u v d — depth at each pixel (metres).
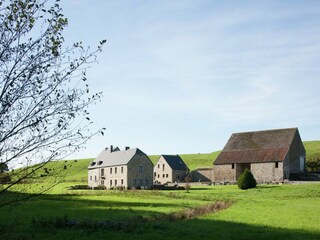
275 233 23.66
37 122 13.09
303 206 40.94
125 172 97.62
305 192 60.88
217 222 28.23
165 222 27.72
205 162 169.12
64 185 109.50
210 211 36.44
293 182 81.12
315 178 86.44
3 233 21.62
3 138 12.91
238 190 70.38
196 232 23.44
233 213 34.38
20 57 13.19
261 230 24.81
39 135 13.18
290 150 93.44
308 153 138.62
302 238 22.22
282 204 43.62
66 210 34.97
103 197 54.03
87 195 58.28
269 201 48.53
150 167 100.69
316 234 23.47
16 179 13.24
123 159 100.19
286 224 27.50
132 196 56.72
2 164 13.05
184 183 100.19
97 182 108.88
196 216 32.41
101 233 22.53
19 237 20.77
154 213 33.22
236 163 96.12
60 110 13.42
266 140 98.06
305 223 28.00
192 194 61.78
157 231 23.58
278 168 90.38
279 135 97.50
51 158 13.41
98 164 110.69
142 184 98.94
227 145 102.75
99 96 13.86
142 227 24.77
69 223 24.89
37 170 13.44
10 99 12.96
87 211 34.22
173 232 23.34
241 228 25.47
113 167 102.62
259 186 74.25
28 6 13.06
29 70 13.13
